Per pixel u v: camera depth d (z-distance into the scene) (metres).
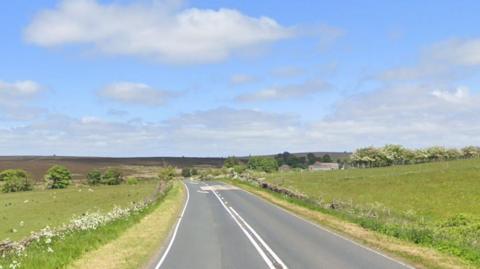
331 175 86.88
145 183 123.56
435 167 82.06
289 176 92.62
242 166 167.25
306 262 17.23
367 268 15.98
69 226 23.89
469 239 21.44
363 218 30.12
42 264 15.93
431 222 31.61
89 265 17.20
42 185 130.25
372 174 80.50
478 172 67.12
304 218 34.56
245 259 18.17
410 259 17.70
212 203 50.47
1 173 134.25
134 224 31.20
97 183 142.75
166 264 17.45
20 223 49.34
